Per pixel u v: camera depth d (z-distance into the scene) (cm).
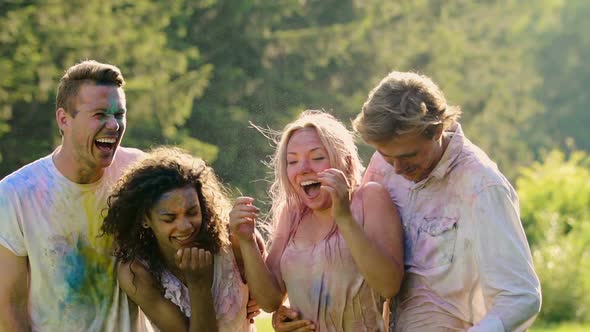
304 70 2600
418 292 485
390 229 487
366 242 472
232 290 517
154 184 490
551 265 1538
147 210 495
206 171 507
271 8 2553
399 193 502
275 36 2553
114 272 525
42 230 514
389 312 507
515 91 3425
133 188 494
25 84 1919
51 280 518
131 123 2067
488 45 3378
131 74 2105
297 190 502
